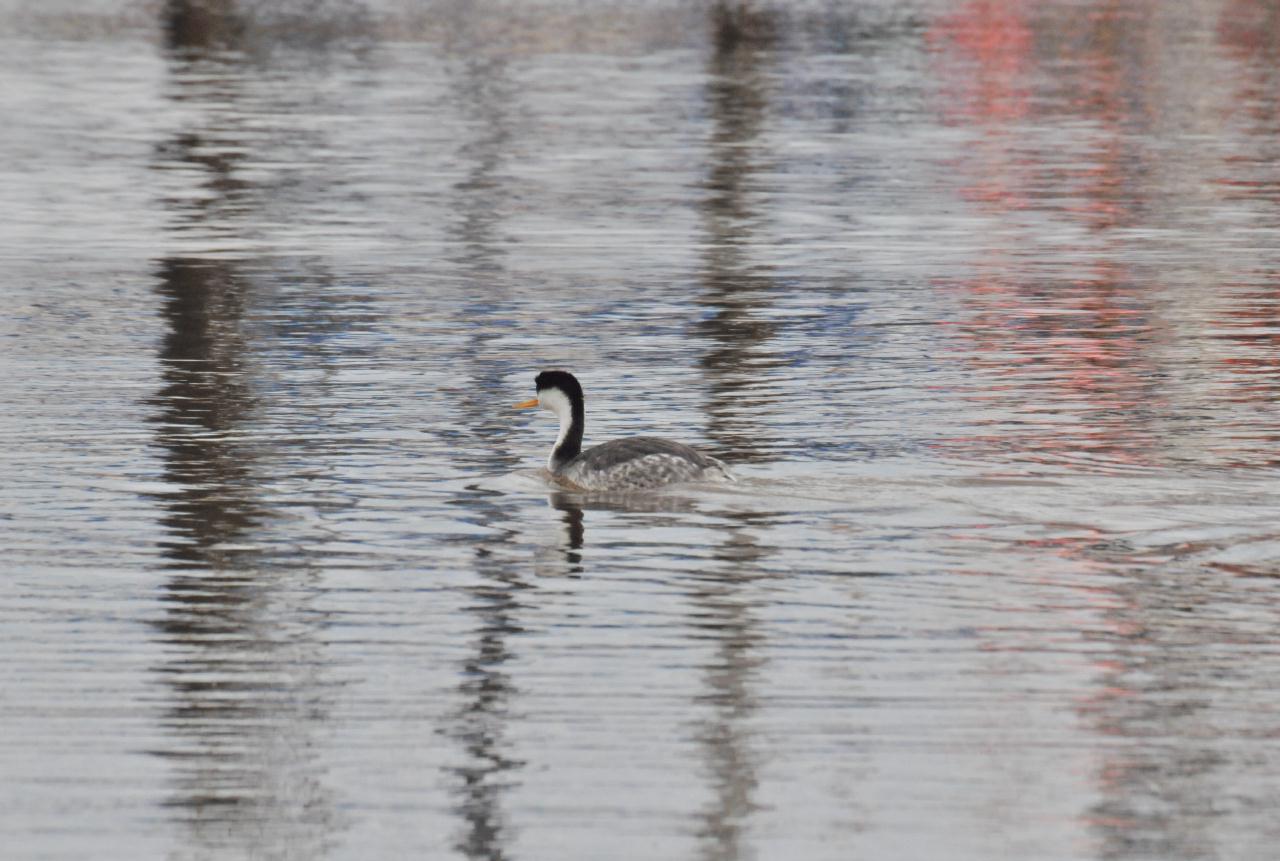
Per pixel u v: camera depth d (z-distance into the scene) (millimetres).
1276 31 73875
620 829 10266
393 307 26109
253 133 44625
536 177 38594
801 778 10844
